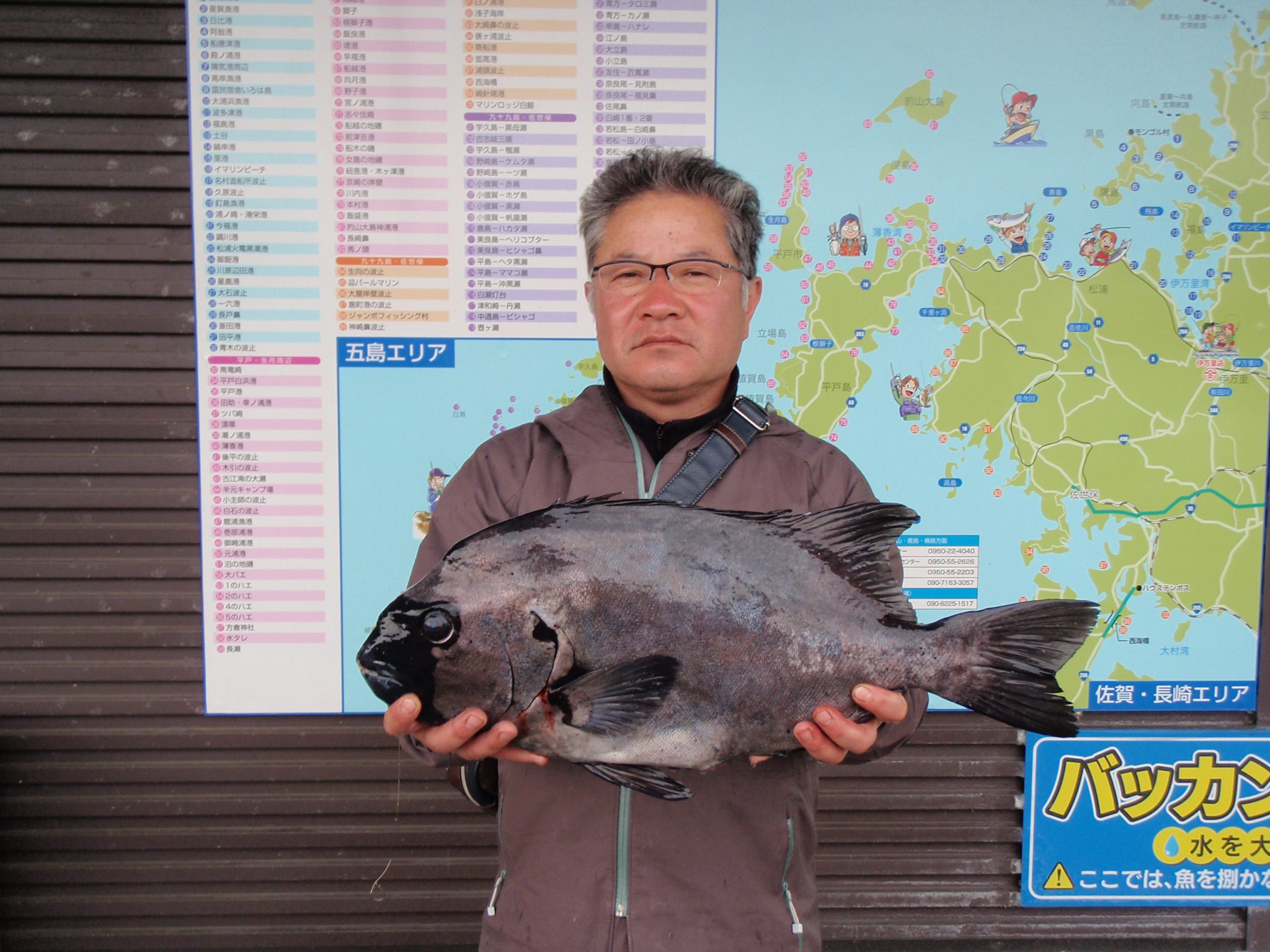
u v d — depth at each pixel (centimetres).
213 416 276
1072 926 290
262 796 284
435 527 161
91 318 275
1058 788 286
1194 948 290
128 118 271
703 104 272
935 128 274
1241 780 286
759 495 155
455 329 277
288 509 279
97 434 277
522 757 135
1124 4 271
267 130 270
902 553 283
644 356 148
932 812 289
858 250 277
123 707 281
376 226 273
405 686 132
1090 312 279
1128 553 283
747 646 133
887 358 279
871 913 290
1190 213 277
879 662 135
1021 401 280
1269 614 284
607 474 159
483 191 273
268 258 273
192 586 281
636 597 132
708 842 146
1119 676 285
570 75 271
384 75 269
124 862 285
